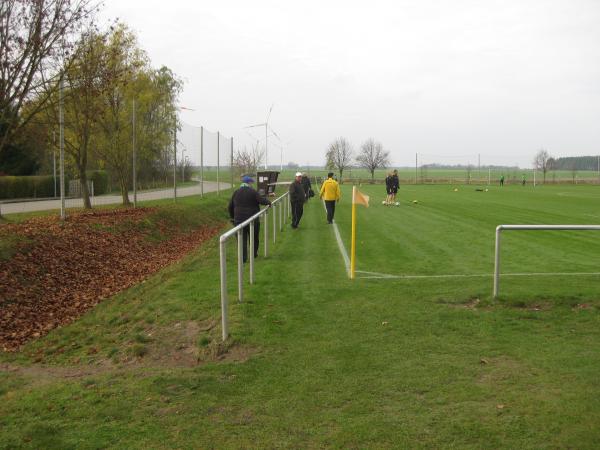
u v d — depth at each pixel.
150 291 9.53
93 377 5.65
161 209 20.83
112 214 17.72
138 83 21.42
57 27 13.34
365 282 9.10
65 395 5.10
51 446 4.13
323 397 4.87
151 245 16.03
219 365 5.66
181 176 34.56
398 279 9.34
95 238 14.19
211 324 7.04
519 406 4.56
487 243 14.53
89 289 10.64
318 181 66.38
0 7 12.24
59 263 11.54
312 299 7.98
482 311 7.26
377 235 16.23
